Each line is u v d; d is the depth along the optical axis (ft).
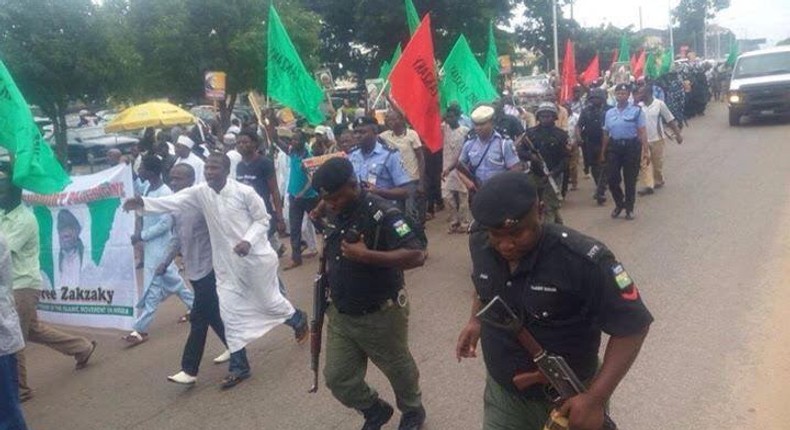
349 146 31.68
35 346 25.95
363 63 132.77
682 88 75.05
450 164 35.99
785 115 71.87
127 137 97.19
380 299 14.55
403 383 15.31
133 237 23.58
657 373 18.10
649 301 23.45
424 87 29.27
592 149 45.29
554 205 25.35
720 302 22.80
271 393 19.21
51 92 68.95
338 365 14.97
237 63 91.61
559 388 8.89
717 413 15.97
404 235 13.94
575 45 158.30
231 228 19.47
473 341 10.42
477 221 8.73
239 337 19.74
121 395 20.29
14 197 20.17
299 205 33.01
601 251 8.69
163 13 88.28
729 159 52.60
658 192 42.63
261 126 41.75
